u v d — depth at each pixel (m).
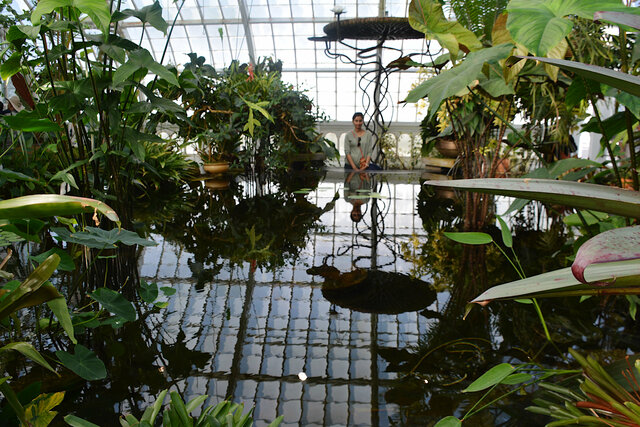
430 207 3.39
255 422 0.88
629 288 0.72
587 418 0.74
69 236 1.28
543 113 2.74
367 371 1.08
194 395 0.97
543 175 1.66
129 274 1.78
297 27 10.67
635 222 1.48
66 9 1.58
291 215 3.06
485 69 1.62
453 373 1.06
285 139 5.83
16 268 1.79
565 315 1.38
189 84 2.48
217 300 1.53
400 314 1.42
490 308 1.45
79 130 1.65
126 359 1.13
